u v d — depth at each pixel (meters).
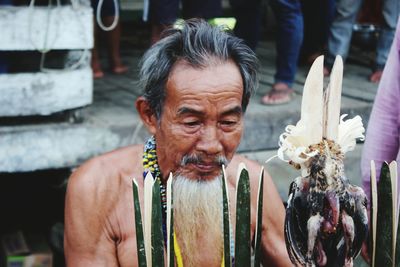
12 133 2.86
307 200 1.07
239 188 1.06
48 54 3.42
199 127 1.30
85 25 2.88
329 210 1.05
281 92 3.48
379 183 1.06
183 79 1.29
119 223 1.49
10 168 2.88
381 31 4.14
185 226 1.32
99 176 1.51
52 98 2.89
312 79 1.07
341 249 1.07
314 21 4.66
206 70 1.28
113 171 1.52
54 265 3.34
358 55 5.11
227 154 1.32
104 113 3.25
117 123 3.03
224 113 1.29
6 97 2.82
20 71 3.40
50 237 3.40
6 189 3.56
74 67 2.96
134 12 6.09
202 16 3.70
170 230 1.04
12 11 2.75
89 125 2.99
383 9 4.07
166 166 1.41
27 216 3.56
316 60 1.07
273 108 3.38
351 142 1.09
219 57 1.30
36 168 2.92
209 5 3.71
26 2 3.42
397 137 1.87
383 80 1.88
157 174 1.45
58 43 2.85
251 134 3.27
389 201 1.06
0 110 2.82
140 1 6.11
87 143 2.98
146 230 1.07
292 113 3.34
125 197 1.50
